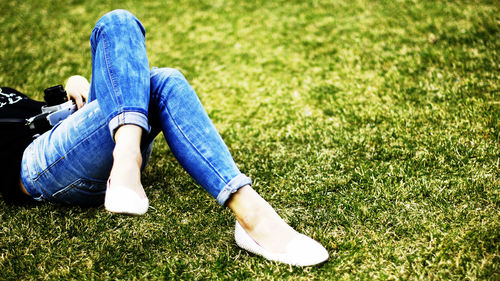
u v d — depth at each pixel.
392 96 2.90
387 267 1.49
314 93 3.16
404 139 2.33
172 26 5.04
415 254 1.52
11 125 1.73
